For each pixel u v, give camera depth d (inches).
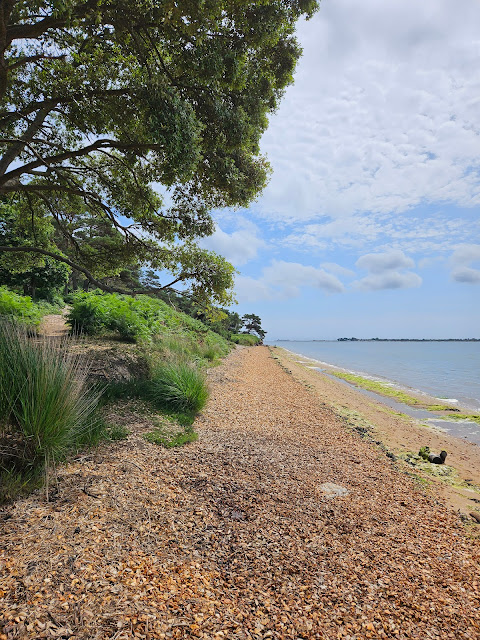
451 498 193.8
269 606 97.3
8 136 338.0
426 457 265.3
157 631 81.3
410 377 900.0
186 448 205.0
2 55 213.9
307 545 129.2
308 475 196.1
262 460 206.8
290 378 674.2
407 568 121.9
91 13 215.6
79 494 132.8
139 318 450.3
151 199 381.7
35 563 93.9
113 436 195.6
